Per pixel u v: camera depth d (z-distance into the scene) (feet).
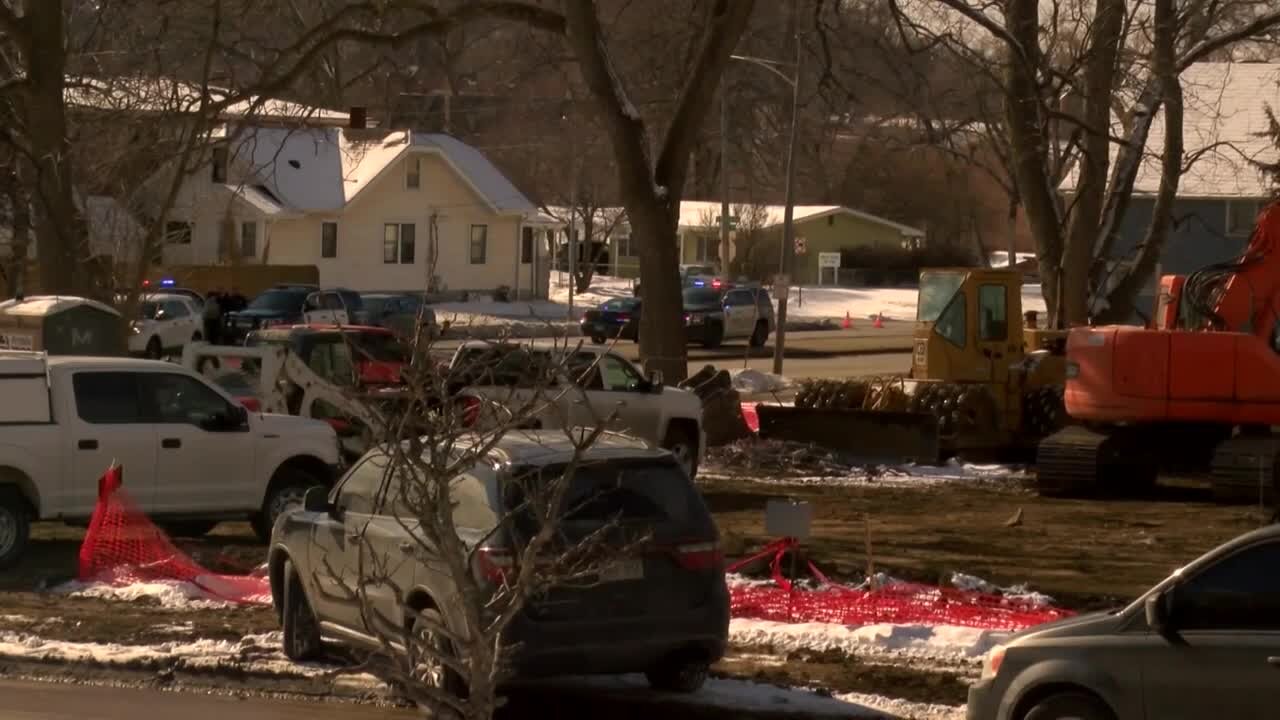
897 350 485.97
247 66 242.99
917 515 178.81
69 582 133.18
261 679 99.60
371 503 94.89
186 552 148.77
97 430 141.69
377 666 61.16
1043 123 268.82
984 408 233.55
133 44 227.61
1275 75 482.69
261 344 187.93
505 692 95.71
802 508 120.26
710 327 487.20
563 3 225.35
